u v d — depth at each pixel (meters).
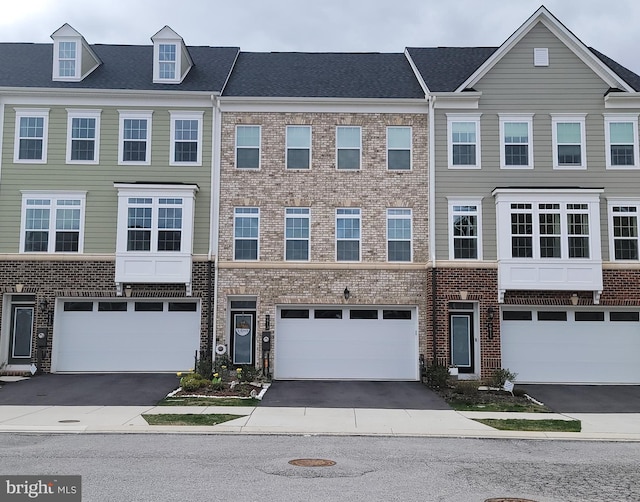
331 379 22.31
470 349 22.20
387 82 24.64
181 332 22.44
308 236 22.83
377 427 14.20
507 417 15.70
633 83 23.69
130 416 15.03
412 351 22.52
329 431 13.69
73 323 22.45
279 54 27.39
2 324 22.02
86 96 22.80
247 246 22.73
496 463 10.77
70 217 22.52
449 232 22.39
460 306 22.28
